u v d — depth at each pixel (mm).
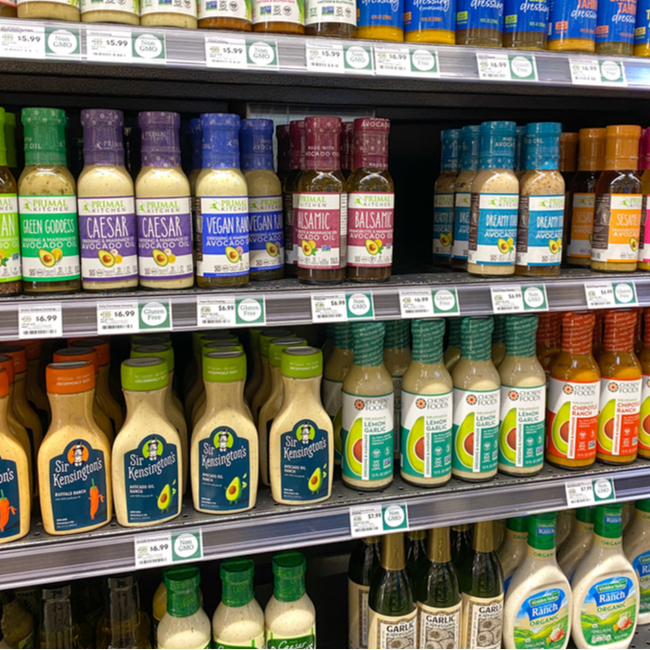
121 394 1386
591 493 1333
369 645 1311
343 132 1358
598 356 1460
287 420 1158
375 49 1093
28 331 979
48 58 919
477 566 1331
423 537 1356
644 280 1325
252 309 1089
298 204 1188
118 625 1186
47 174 1025
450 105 1678
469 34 1212
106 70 1216
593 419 1368
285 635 1184
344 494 1236
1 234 1006
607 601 1399
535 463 1335
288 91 1484
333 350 1396
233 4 1061
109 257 1055
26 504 1047
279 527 1141
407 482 1288
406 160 1742
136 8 1026
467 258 1407
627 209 1332
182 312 1058
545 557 1347
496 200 1251
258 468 1204
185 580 1128
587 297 1274
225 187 1106
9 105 1416
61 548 1030
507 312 1219
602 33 1301
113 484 1093
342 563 1728
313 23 1135
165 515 1111
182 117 1544
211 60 997
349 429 1240
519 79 1156
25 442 1130
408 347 1423
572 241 1497
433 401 1241
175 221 1080
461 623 1357
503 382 1328
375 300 1158
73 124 1451
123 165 1086
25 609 1223
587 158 1459
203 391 1282
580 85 1197
